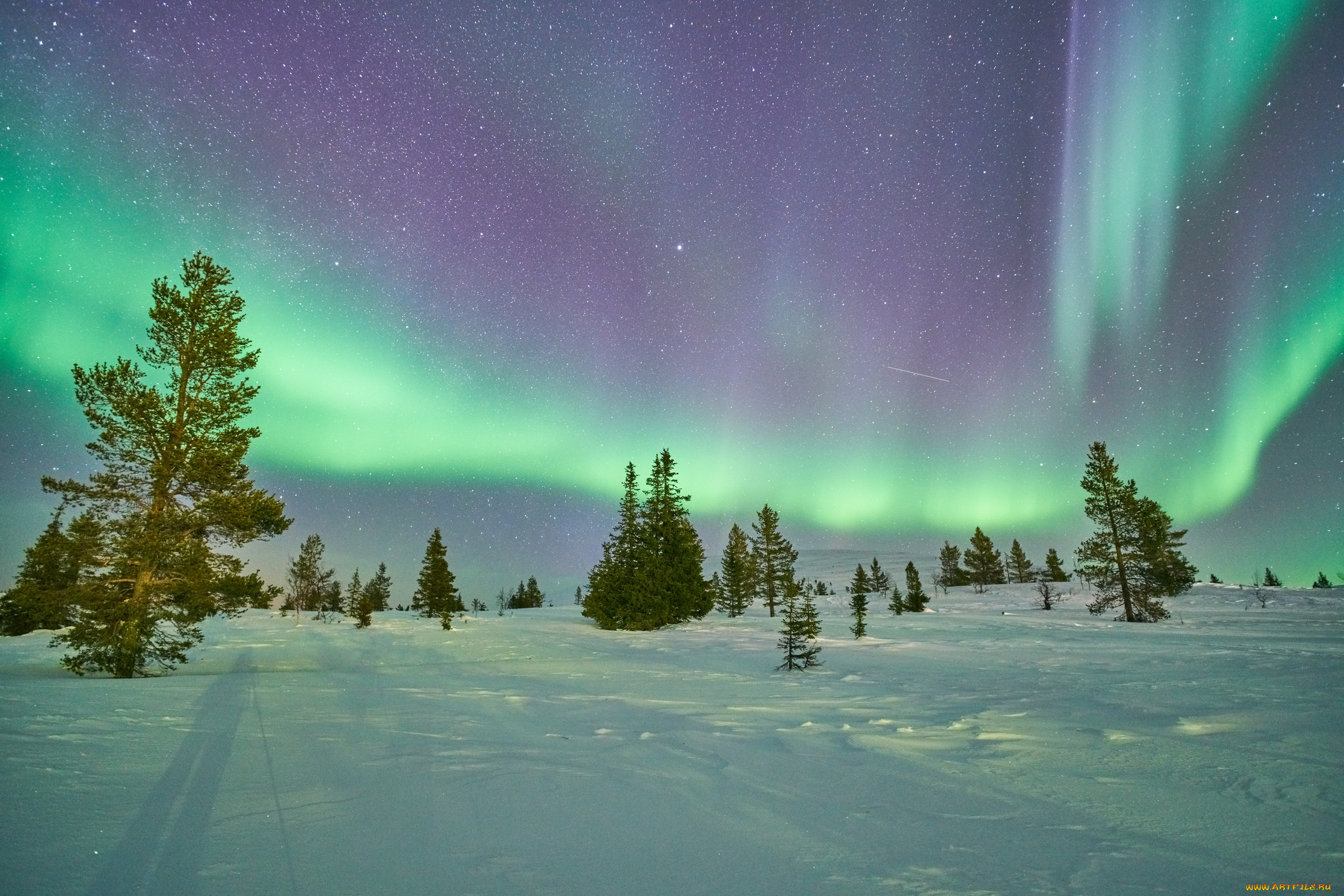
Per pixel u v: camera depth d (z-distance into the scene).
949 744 7.19
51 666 17.38
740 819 4.59
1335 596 45.50
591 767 6.09
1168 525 51.16
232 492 17.97
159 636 16.81
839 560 147.50
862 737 7.56
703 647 23.69
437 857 3.80
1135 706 9.59
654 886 3.41
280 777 5.56
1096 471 39.91
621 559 40.72
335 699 10.43
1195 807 4.82
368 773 5.71
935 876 3.57
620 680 13.95
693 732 7.90
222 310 18.08
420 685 12.77
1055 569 76.06
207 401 17.70
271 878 3.43
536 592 88.62
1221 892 3.36
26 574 24.06
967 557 82.00
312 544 56.09
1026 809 4.84
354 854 3.81
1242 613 38.03
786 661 17.77
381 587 78.31
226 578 17.19
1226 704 9.41
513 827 4.35
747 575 56.47
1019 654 19.00
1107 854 3.91
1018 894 3.33
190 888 3.29
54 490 15.95
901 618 39.12
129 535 16.25
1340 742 6.85
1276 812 4.69
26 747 6.21
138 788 5.07
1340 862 3.76
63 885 3.27
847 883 3.47
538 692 11.77
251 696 10.61
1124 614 37.31
